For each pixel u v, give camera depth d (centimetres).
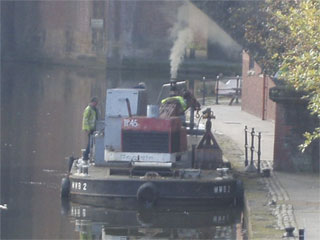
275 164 6400
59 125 9950
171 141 6044
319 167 6322
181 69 16438
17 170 7169
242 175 6291
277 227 4638
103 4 19400
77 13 19925
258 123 9712
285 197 5447
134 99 6306
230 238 5188
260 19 6350
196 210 5834
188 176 5978
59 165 7388
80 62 19850
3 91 14250
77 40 19950
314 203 5247
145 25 18325
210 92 14462
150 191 5797
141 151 6072
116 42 19200
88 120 6906
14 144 8500
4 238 5019
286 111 6319
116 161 6159
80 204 5984
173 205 5828
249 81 10919
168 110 6419
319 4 3522
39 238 5022
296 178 6153
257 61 6531
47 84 15725
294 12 3578
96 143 6444
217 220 5666
